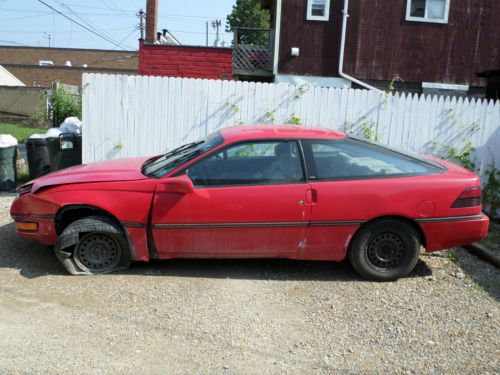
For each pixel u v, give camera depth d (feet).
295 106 27.14
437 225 15.75
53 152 29.14
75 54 174.29
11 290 14.51
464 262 18.25
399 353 11.78
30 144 29.94
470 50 49.16
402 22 48.49
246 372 10.80
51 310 13.37
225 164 15.67
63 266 16.22
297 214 15.40
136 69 162.20
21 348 11.46
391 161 16.19
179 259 17.51
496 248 19.72
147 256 15.72
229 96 27.17
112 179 15.62
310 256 15.93
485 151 27.12
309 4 48.29
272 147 15.89
